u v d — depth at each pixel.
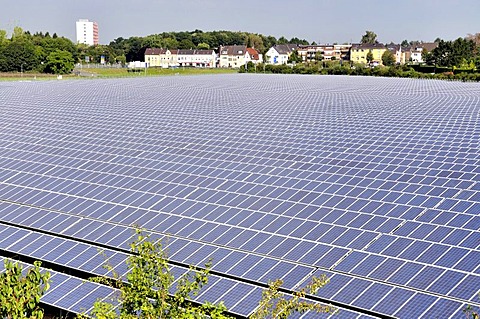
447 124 57.66
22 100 86.88
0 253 28.88
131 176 38.53
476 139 47.69
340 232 27.69
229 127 56.72
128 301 13.24
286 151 43.97
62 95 96.62
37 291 13.23
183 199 33.66
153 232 29.36
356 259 24.78
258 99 90.81
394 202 31.30
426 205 30.44
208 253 26.67
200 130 54.75
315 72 184.50
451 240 25.62
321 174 37.34
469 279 22.03
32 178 39.38
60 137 52.00
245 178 37.00
